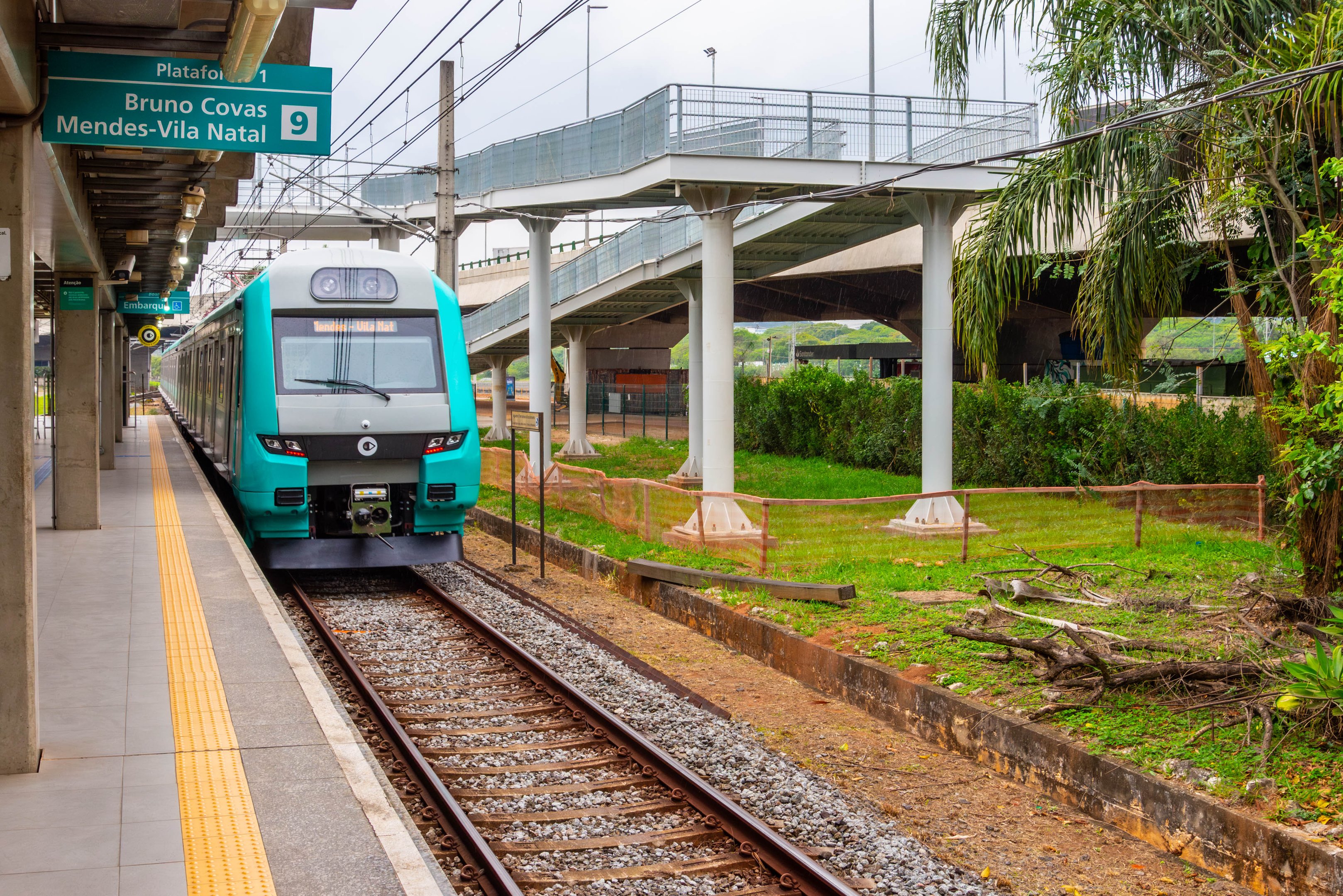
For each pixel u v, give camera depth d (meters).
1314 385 9.37
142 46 6.06
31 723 5.82
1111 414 19.00
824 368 29.91
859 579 12.55
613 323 29.70
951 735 8.36
